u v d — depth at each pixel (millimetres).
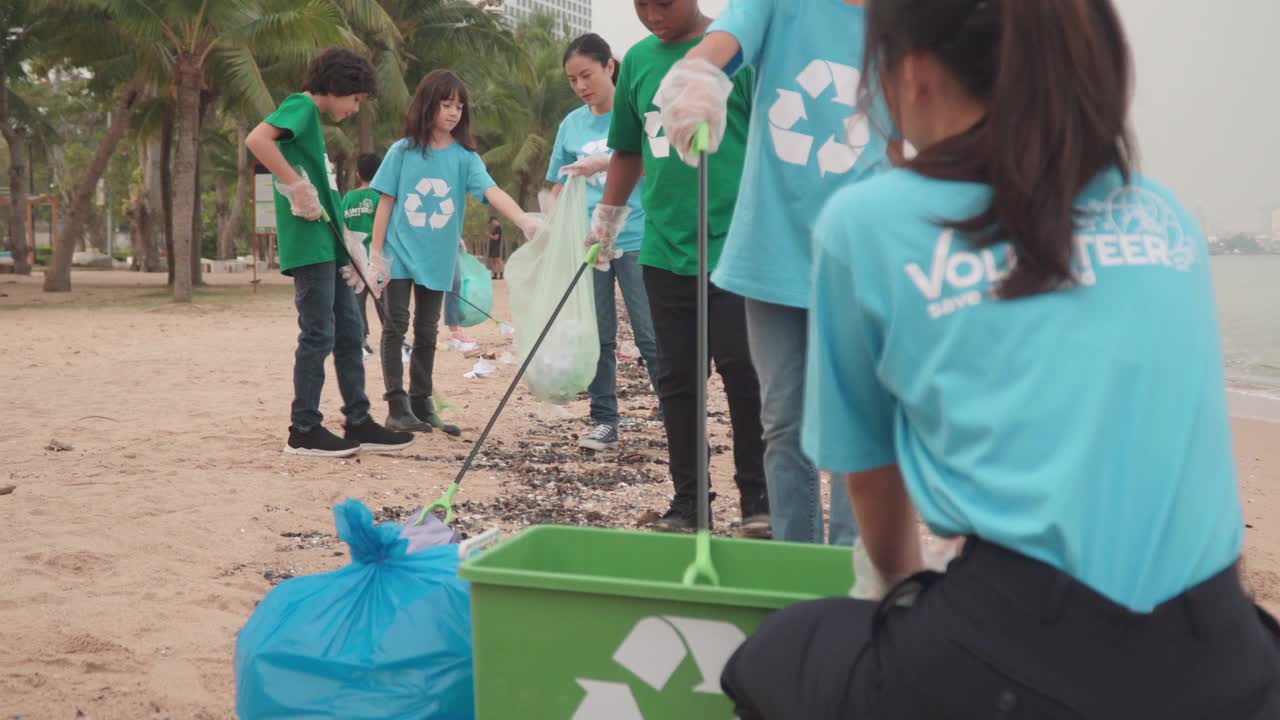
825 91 2787
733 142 3492
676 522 3998
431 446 5848
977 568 1284
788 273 2793
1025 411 1254
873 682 1332
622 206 4008
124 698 2629
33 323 14656
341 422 6574
